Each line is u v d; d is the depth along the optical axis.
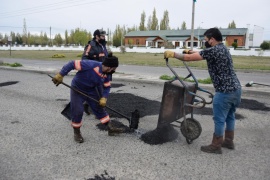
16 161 3.53
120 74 11.58
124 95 7.32
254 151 3.92
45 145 4.05
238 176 3.22
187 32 63.72
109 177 3.17
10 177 3.14
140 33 69.69
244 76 12.49
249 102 6.72
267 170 3.37
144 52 44.28
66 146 4.01
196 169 3.37
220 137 3.75
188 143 4.09
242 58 28.02
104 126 4.88
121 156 3.70
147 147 3.99
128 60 22.97
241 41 58.53
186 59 3.63
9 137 4.36
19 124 5.02
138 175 3.22
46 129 4.75
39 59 24.62
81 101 4.07
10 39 29.53
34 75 11.80
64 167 3.38
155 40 62.47
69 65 3.90
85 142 4.17
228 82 3.50
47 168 3.36
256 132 4.71
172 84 3.98
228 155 3.77
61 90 8.22
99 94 4.17
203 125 5.03
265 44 43.28
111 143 4.13
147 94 7.55
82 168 3.36
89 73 3.93
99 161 3.55
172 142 4.18
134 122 4.49
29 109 6.07
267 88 8.06
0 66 14.94
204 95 7.48
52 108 6.16
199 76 12.13
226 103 3.57
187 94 3.95
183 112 3.96
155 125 4.98
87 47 5.31
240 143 4.21
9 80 10.24
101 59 5.39
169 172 3.29
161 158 3.65
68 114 4.45
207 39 3.62
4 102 6.73
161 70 14.78
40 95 7.51
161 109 4.15
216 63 3.48
